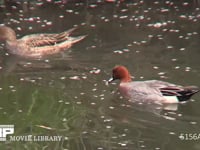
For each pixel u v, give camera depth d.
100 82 15.19
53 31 18.56
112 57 16.66
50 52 17.28
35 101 14.16
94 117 13.48
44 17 19.67
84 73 15.71
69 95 14.46
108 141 12.34
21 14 19.91
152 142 12.27
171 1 20.75
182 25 18.80
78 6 20.52
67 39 17.59
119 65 15.38
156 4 20.61
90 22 19.22
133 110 13.91
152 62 16.23
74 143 12.32
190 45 17.33
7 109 13.79
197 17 19.39
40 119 13.38
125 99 14.48
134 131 12.80
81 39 17.75
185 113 13.67
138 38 17.89
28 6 20.47
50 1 20.83
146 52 16.89
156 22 19.08
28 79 15.35
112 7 20.39
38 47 17.30
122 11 20.06
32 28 18.80
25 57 17.05
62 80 15.28
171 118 13.45
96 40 17.86
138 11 20.02
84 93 14.58
